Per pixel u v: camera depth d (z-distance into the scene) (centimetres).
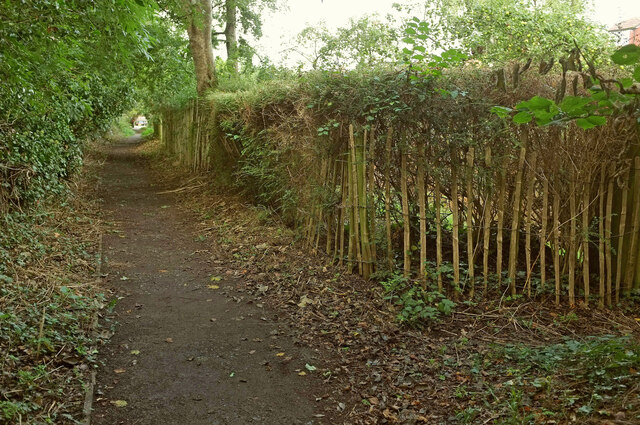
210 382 395
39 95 552
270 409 360
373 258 593
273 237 765
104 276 627
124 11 407
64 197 952
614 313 504
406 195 556
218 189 1146
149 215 1005
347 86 585
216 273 662
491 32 853
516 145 512
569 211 530
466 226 575
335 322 497
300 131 697
